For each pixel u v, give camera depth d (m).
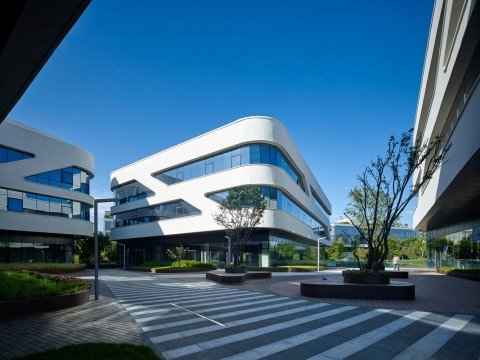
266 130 36.09
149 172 48.25
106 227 79.44
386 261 58.78
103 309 11.77
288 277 28.78
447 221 35.03
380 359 6.65
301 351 7.11
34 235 36.38
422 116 29.69
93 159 43.75
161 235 45.19
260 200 29.33
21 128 33.91
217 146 38.47
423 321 9.95
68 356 6.06
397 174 16.55
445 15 17.33
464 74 16.47
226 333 8.52
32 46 6.12
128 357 6.04
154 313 11.13
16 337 7.99
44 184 36.03
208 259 41.16
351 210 31.88
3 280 12.38
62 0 5.11
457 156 15.66
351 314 11.02
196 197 40.50
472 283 22.50
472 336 8.29
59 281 15.03
